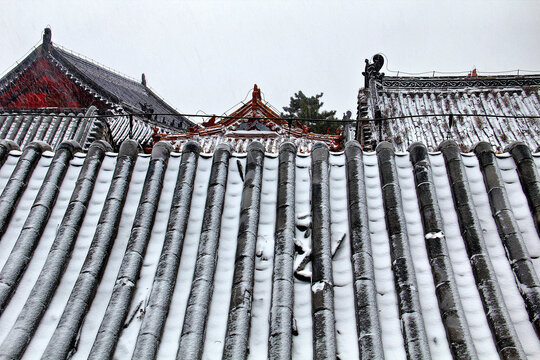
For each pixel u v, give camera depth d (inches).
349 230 234.5
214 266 218.5
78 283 209.8
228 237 233.8
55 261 218.7
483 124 716.0
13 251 223.8
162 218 244.8
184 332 192.1
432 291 207.8
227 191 257.4
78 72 1050.1
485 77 796.6
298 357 187.3
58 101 1093.8
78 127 765.3
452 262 219.0
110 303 202.7
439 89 794.8
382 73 805.9
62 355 186.2
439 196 250.4
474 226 227.5
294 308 203.9
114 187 253.4
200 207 249.4
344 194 254.4
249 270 214.5
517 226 227.1
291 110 1488.7
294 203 245.9
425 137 697.6
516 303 201.0
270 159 273.7
